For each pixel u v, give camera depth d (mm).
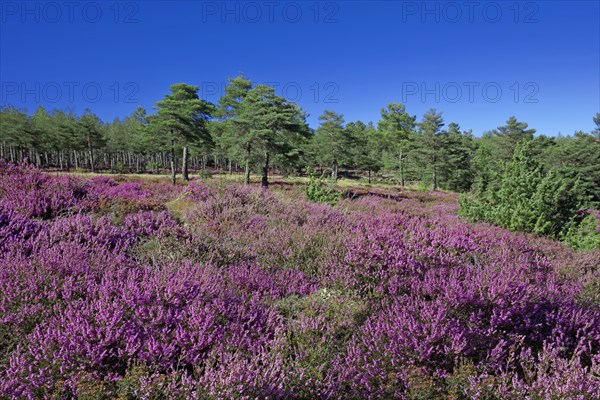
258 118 33781
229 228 7109
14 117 67062
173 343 2568
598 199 28656
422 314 2994
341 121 60094
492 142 56906
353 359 2676
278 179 52844
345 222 7340
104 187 13492
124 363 2451
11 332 2693
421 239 4969
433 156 51656
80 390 2021
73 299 3090
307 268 5074
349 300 3861
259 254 5660
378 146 83375
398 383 2570
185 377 2160
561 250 6746
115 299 2828
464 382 2461
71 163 89312
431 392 2402
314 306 3629
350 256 4273
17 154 75125
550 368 2652
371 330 2959
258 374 2275
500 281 3416
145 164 92000
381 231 4926
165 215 7219
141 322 2703
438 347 2697
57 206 6773
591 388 2240
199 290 3326
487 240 5977
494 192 10117
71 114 88500
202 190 10898
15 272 3225
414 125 76125
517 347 2836
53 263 3480
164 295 3004
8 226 4617
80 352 2340
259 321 3209
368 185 49031
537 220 8375
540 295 3488
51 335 2453
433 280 3766
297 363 2574
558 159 36688
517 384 2383
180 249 5082
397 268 4062
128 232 5758
